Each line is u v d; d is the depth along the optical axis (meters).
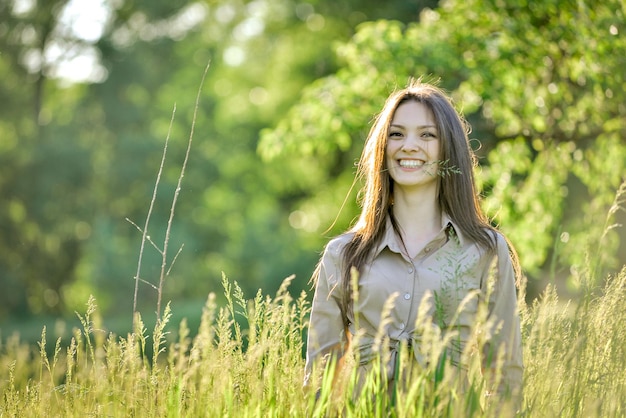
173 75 32.25
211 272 30.88
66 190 30.48
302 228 30.03
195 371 3.42
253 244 29.73
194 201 31.42
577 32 9.69
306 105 12.89
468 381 3.41
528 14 10.53
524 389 3.59
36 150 30.00
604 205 11.09
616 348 3.66
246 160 30.77
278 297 3.71
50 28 31.06
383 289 3.61
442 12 11.70
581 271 3.87
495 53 11.22
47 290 31.09
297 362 3.67
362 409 3.27
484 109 12.21
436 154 3.73
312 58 25.14
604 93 10.22
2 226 29.95
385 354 3.40
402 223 3.75
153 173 31.23
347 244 3.76
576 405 3.41
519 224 12.00
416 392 3.11
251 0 27.72
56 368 3.84
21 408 3.78
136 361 3.64
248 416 3.35
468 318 3.54
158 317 3.74
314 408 3.43
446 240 3.68
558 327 3.76
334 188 24.97
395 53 11.70
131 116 31.17
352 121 12.27
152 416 3.49
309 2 23.34
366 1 22.50
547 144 11.50
